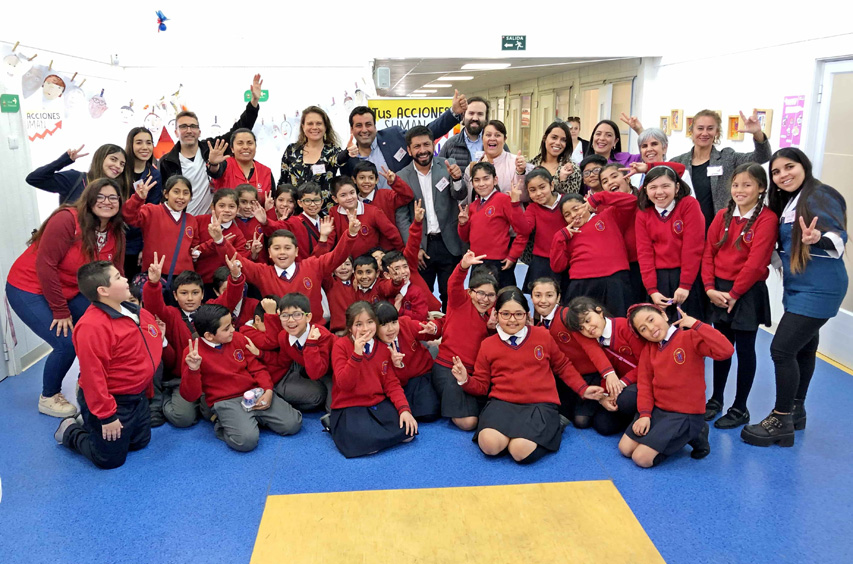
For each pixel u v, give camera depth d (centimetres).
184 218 367
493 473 283
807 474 278
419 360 342
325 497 263
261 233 385
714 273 324
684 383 286
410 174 415
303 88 566
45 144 430
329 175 425
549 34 582
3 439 319
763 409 343
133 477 283
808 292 284
